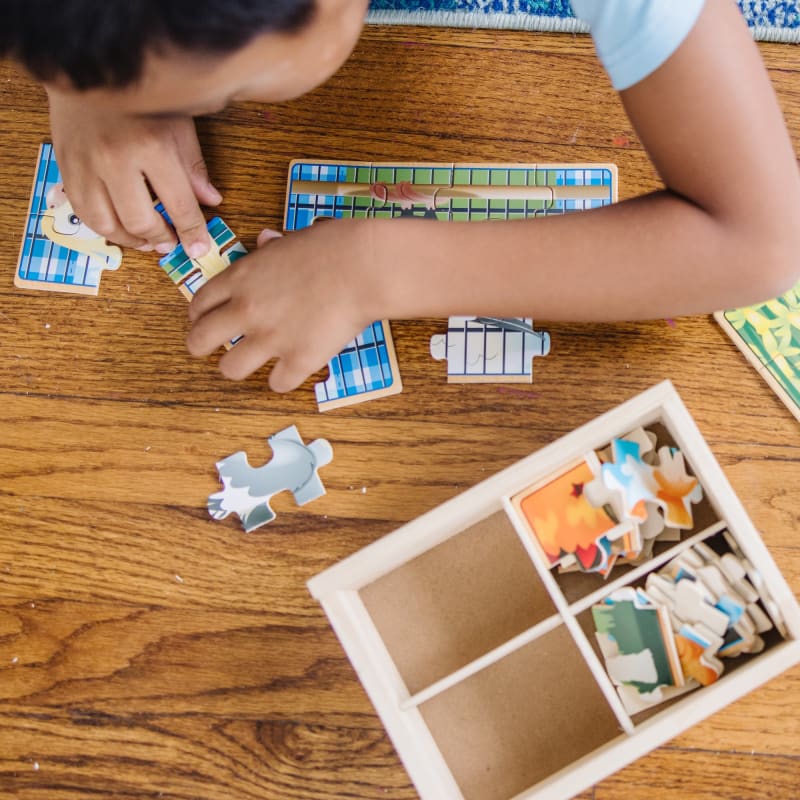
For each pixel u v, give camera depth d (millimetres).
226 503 931
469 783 879
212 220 966
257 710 909
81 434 953
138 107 622
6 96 989
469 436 926
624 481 811
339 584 785
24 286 971
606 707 867
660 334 926
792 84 952
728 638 796
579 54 969
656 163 766
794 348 911
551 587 791
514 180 956
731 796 873
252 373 948
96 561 936
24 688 921
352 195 964
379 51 979
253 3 543
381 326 936
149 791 905
